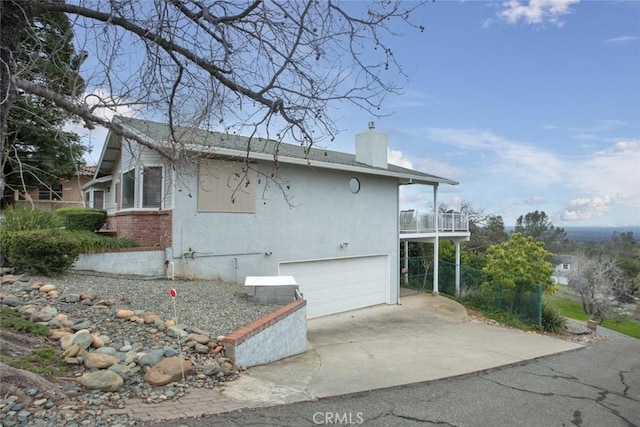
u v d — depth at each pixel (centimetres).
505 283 1505
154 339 601
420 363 776
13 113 496
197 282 1016
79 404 405
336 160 1456
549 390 668
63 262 853
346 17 428
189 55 457
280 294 858
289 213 1272
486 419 509
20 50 411
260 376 596
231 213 1136
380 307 1541
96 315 657
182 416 413
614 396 670
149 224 1080
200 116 489
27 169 529
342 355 807
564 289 3769
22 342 513
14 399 383
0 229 870
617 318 2652
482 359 852
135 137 529
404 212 1752
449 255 2122
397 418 482
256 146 1248
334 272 1427
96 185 1792
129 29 438
